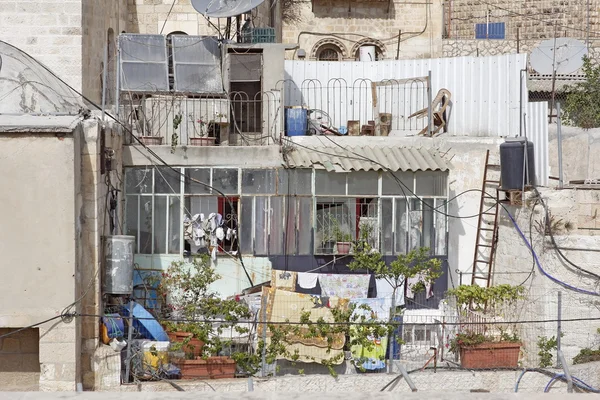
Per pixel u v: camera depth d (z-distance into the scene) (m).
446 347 21.36
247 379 19.25
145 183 23.02
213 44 26.11
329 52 36.06
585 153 26.91
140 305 20.50
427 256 23.27
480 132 27.09
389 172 23.28
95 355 19.14
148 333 20.14
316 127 26.61
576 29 37.28
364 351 20.56
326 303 21.00
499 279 23.89
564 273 21.50
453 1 38.72
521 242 22.84
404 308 22.80
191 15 31.78
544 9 37.56
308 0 35.72
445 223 23.55
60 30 25.20
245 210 23.09
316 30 35.78
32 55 25.27
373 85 27.53
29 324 18.53
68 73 25.27
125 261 19.84
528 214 22.47
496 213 23.91
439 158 23.98
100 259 19.66
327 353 20.38
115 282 19.81
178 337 20.09
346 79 28.06
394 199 23.34
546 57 32.56
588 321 21.22
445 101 27.08
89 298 19.28
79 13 25.19
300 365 20.69
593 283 21.23
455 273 24.55
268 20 33.41
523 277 22.64
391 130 27.44
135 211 22.97
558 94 32.72
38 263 18.59
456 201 24.88
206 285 22.16
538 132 26.45
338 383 19.70
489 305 22.03
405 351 21.22
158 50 25.92
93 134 19.28
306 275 22.72
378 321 20.50
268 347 20.11
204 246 22.94
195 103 24.59
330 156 23.64
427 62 27.62
